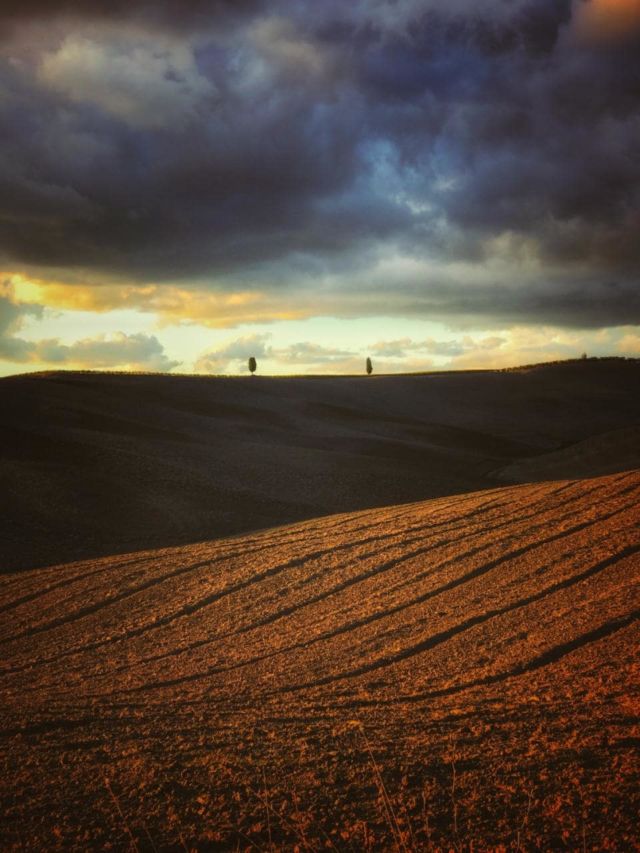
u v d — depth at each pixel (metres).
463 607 14.13
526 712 8.66
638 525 18.38
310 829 5.95
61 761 7.50
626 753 7.13
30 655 13.06
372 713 9.00
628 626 12.18
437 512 21.98
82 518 27.44
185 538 26.20
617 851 5.37
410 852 5.50
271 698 9.95
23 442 36.94
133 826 6.08
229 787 6.77
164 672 11.69
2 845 5.80
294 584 16.31
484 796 6.36
